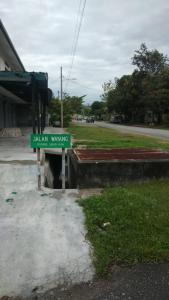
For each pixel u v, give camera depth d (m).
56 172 10.61
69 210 5.00
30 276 3.31
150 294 3.01
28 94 16.41
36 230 4.30
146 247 3.70
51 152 10.27
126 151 8.77
